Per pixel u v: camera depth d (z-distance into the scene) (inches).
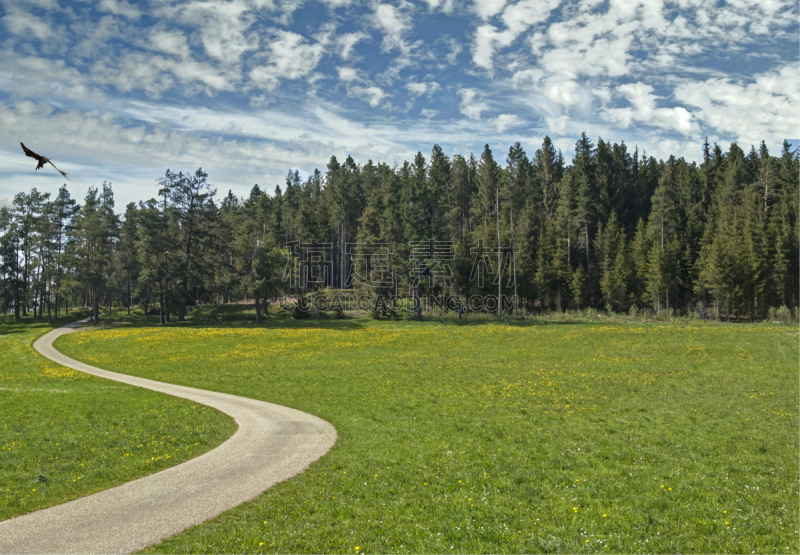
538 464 624.4
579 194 4311.0
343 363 1739.7
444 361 1759.4
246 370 1627.7
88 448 720.3
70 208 3855.8
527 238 4183.1
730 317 3324.3
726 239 3481.8
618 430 804.0
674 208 4429.1
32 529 442.6
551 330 2591.0
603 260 3966.5
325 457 669.3
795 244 3363.7
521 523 449.4
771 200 4301.2
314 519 462.6
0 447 724.7
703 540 409.4
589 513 468.4
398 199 4092.0
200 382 1418.6
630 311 3540.8
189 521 459.5
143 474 605.0
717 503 488.1
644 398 1095.0
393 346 2207.2
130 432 819.4
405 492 530.9
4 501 508.4
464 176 5615.2
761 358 1734.7
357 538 422.0
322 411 1002.1
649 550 395.2
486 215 4847.4
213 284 3631.9
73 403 1067.9
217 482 570.6
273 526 447.2
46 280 3481.8
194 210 3627.0
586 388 1219.9
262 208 5457.7
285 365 1717.5
